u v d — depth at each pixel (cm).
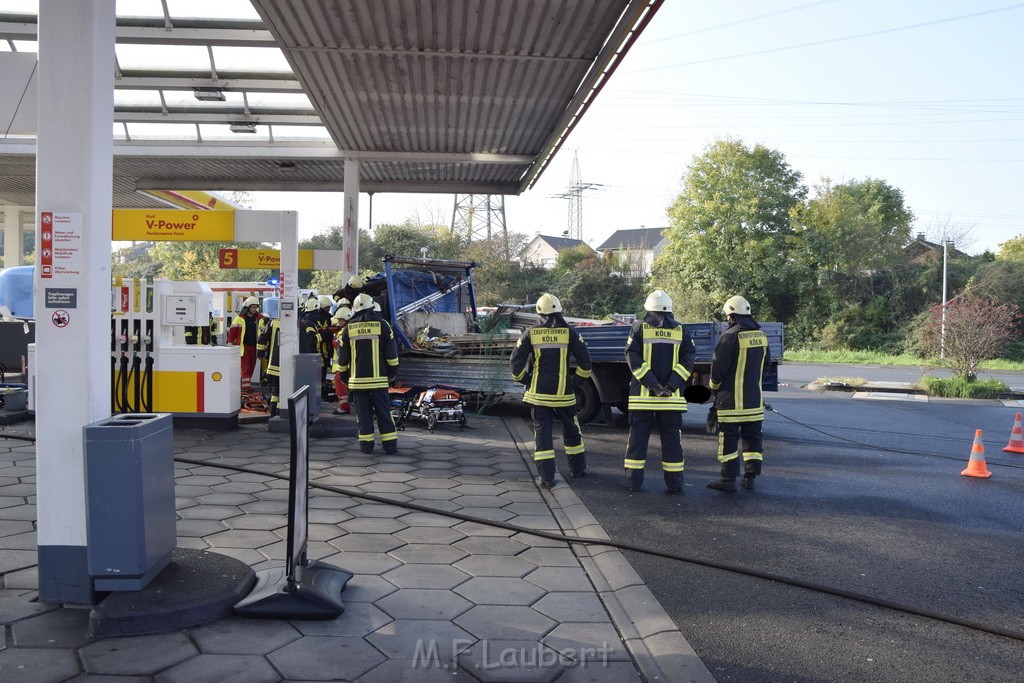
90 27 408
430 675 350
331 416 1176
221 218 1018
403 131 1455
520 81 1184
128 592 403
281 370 1020
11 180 1934
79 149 409
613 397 1160
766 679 367
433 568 499
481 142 1534
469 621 415
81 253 409
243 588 421
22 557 489
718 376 757
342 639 384
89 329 410
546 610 434
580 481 793
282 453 870
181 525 575
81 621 396
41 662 349
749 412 757
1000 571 536
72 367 408
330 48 1059
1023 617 454
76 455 407
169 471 440
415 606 432
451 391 1107
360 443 892
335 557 513
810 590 491
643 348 745
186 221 1016
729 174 4434
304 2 916
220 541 537
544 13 941
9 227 2377
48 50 407
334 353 1343
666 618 430
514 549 546
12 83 854
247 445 920
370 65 1123
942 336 2073
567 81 1179
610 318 1539
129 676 338
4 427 988
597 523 624
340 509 639
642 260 4847
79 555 408
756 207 4338
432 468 820
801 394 1922
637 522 641
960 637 423
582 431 1137
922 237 4866
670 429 748
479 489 727
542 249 7981
